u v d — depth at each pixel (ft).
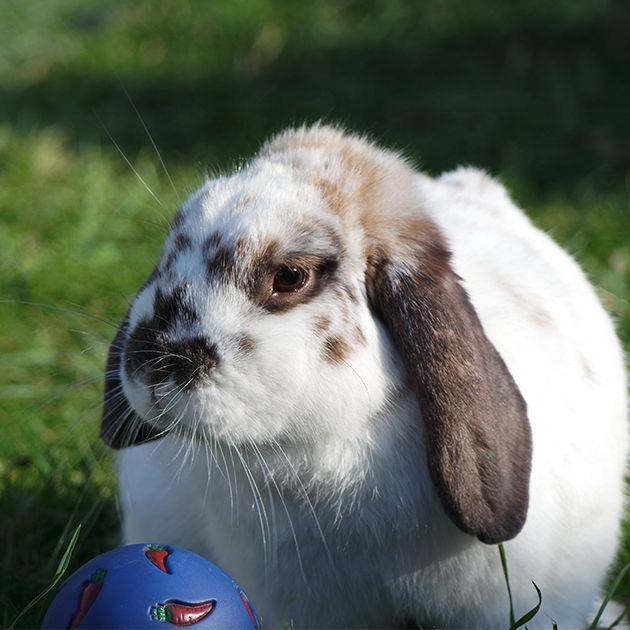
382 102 46.62
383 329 20.81
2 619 23.85
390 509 21.56
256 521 22.17
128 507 25.14
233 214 20.61
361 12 54.13
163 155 43.06
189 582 19.27
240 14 53.11
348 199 20.93
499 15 52.80
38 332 33.71
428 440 20.40
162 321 20.16
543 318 22.59
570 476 22.15
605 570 24.16
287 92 47.52
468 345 20.31
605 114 45.34
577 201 39.09
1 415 30.68
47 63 51.85
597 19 51.85
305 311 20.11
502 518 20.63
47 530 27.09
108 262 36.22
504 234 24.64
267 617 23.34
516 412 20.72
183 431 20.59
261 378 19.80
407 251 20.62
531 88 47.37
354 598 22.81
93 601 18.94
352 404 20.48
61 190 40.24
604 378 23.66
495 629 22.75
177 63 50.78
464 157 42.68
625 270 34.96
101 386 30.86
